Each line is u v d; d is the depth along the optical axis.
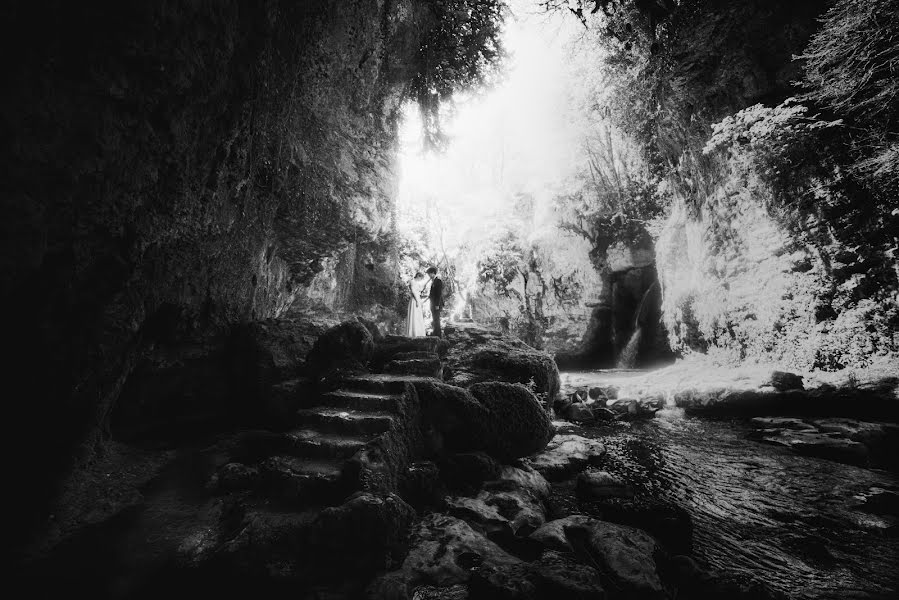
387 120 9.70
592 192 20.14
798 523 4.44
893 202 8.49
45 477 3.51
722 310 12.48
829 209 9.55
